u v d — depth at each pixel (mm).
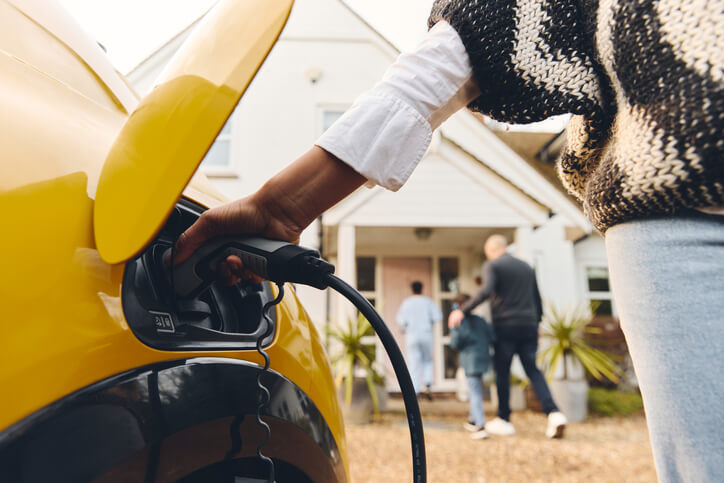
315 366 905
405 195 6984
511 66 617
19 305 478
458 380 7816
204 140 474
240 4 542
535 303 4840
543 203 7012
